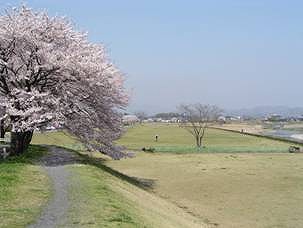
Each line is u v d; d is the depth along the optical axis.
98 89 34.28
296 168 53.91
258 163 58.81
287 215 30.91
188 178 45.66
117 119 36.78
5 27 31.34
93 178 25.92
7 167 26.52
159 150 73.56
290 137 131.38
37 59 32.09
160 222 21.00
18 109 30.92
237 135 121.44
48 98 31.19
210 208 32.78
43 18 33.47
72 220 16.62
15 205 18.44
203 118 130.50
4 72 32.31
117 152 37.56
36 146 46.34
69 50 33.94
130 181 36.88
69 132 34.19
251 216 30.62
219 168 53.38
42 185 22.75
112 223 16.58
